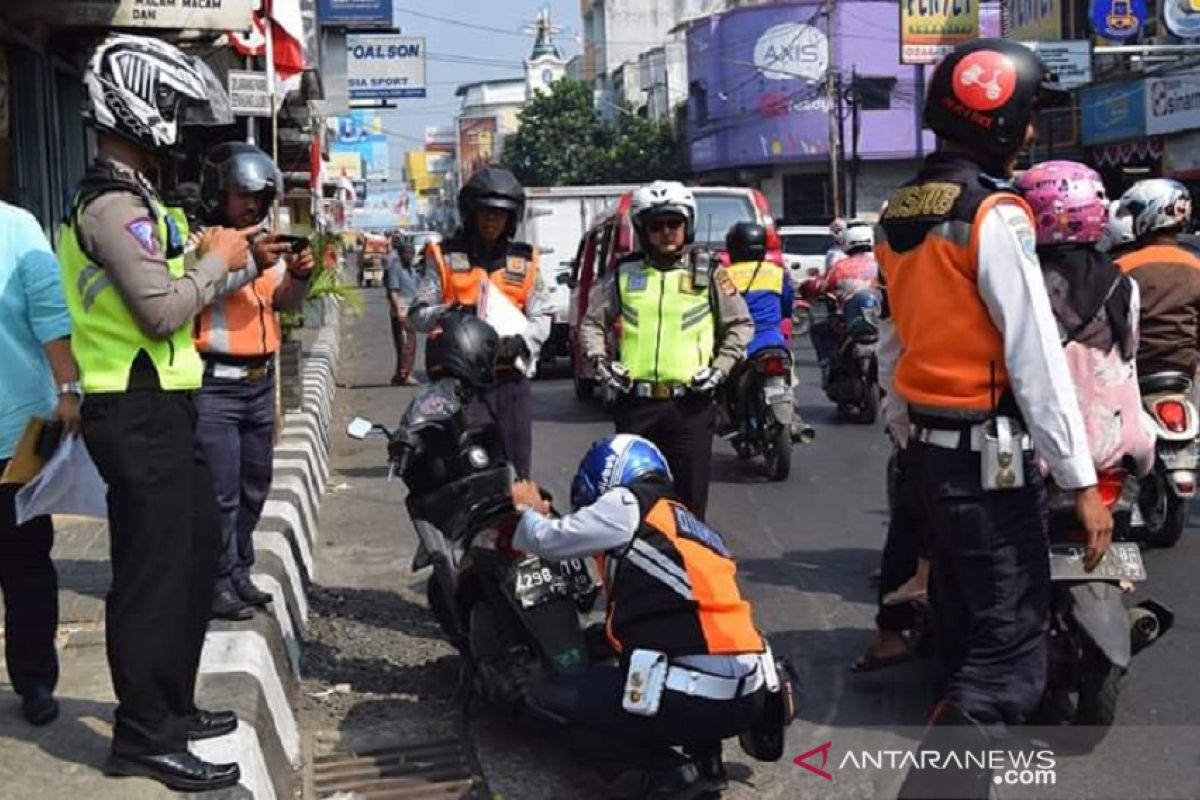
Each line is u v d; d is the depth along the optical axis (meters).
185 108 3.96
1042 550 3.95
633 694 4.14
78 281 3.81
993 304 3.77
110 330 3.78
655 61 61.44
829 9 41.41
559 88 61.16
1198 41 25.70
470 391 5.46
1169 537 7.40
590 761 4.36
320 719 5.32
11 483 4.04
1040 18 31.53
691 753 4.34
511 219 6.18
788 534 8.19
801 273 28.80
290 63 12.09
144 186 3.86
